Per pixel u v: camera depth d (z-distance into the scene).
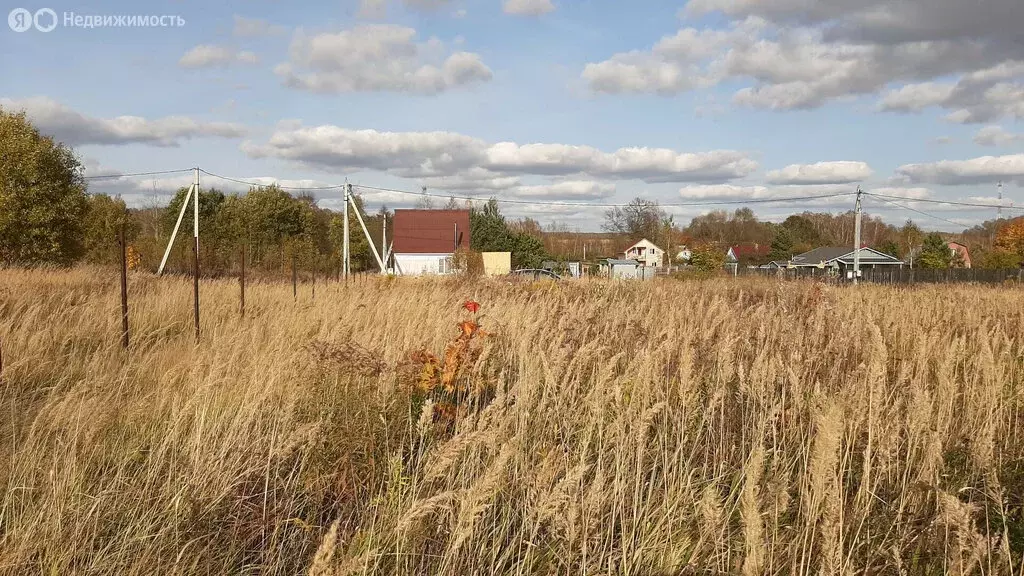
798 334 7.52
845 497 4.09
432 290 14.88
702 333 7.73
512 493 4.32
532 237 64.88
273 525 4.05
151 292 12.85
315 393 5.50
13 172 29.39
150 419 5.07
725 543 3.75
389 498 3.99
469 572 3.52
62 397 5.44
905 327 9.12
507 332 7.83
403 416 5.27
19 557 3.27
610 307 12.12
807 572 3.39
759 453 3.25
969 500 4.11
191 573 3.45
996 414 5.46
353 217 58.84
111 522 3.71
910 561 3.68
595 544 3.70
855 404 5.08
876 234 110.69
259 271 35.22
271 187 62.56
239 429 4.86
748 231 101.25
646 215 88.75
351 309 9.55
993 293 19.47
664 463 4.50
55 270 19.06
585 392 6.08
